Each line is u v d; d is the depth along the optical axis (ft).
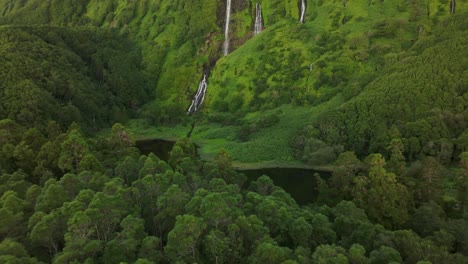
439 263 164.14
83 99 533.14
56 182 203.21
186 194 193.16
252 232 168.14
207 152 466.29
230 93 597.11
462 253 190.08
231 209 178.91
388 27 550.36
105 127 554.05
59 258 141.38
